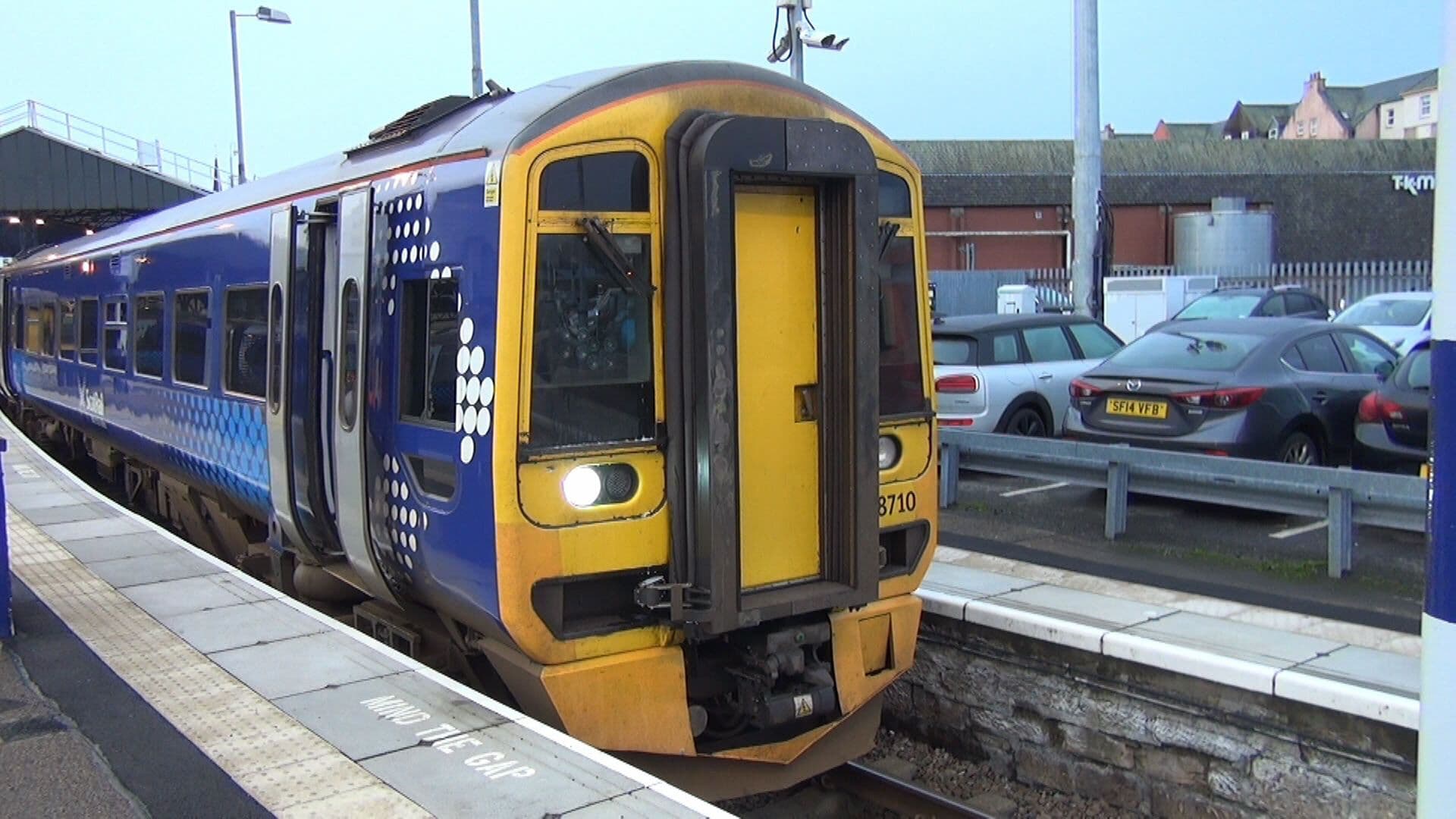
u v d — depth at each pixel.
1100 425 9.51
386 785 4.34
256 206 7.68
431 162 5.29
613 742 4.88
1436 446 2.71
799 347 5.14
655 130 4.89
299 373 6.54
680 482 4.88
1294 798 5.14
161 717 5.13
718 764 5.25
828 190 5.10
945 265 36.38
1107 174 38.78
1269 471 7.35
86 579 7.69
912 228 5.77
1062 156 38.94
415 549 5.31
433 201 5.16
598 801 4.14
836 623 5.41
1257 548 7.90
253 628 6.47
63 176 32.53
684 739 5.04
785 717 5.11
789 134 4.84
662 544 4.91
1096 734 5.92
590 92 4.84
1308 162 41.44
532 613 4.67
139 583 7.55
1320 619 6.11
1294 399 9.07
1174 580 7.12
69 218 36.53
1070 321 12.17
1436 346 2.70
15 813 4.25
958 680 6.58
